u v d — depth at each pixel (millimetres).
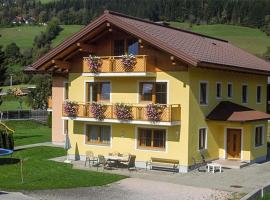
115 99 31562
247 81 36406
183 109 29000
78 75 33125
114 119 30203
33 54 131875
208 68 29312
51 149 37562
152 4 160250
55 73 38906
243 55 39094
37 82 71938
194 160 29562
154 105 28578
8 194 22312
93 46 32281
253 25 134250
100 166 30719
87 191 23297
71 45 31859
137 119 29328
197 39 36094
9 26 181125
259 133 33438
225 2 147250
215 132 32031
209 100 31188
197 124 29844
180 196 22359
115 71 30047
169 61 29359
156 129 30047
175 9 155250
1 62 61875
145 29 30438
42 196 22016
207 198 21938
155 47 29078
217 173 28516
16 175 27188
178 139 29172
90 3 185250
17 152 36156
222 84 32719
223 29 129625
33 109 71188
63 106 32562
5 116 66188
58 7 196625
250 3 140875
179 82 29094
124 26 29359
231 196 22312
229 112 31344
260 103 38969
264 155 34125
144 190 23656
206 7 149500
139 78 30484
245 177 27203
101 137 32531
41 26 174625
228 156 32406
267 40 118062
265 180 26328
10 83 102312
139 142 30734
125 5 169875
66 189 23688
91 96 32750
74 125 33438
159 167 29656
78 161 32750
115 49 31750
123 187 24328
